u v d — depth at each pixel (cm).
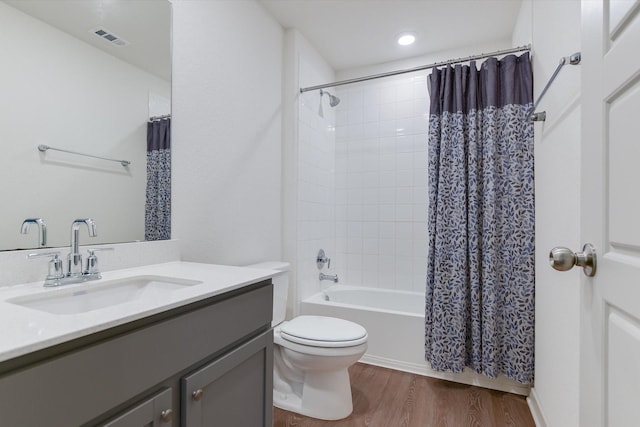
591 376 67
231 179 185
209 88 169
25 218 99
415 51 273
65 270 106
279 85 235
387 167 293
